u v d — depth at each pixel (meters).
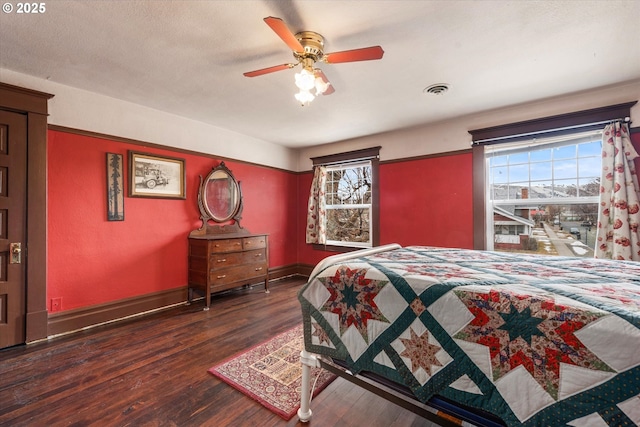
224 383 1.91
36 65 2.32
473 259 1.85
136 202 3.19
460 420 1.12
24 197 2.46
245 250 3.87
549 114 3.02
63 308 2.69
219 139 3.99
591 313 0.91
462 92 2.81
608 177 2.69
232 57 2.20
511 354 1.01
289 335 2.68
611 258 2.67
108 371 2.04
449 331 1.14
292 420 1.58
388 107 3.19
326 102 3.06
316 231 4.94
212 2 1.62
